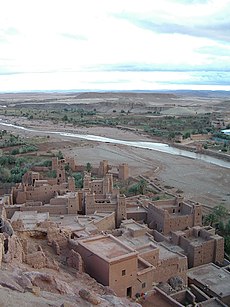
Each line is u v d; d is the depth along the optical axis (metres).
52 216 68.38
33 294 26.97
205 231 66.25
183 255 55.59
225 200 108.19
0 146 176.00
